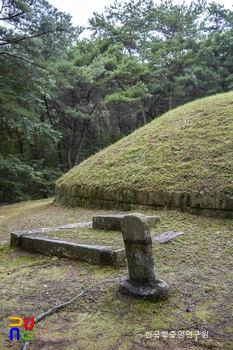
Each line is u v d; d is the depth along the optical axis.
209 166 4.61
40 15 8.40
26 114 8.27
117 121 22.42
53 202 7.57
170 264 2.76
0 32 8.18
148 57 17.77
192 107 7.40
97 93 16.25
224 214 3.86
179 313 1.92
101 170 6.25
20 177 12.55
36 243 3.36
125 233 2.26
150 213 4.49
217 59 16.16
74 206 6.29
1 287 2.50
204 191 4.14
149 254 2.19
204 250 3.04
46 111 14.24
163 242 3.27
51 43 10.21
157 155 5.62
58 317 1.97
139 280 2.20
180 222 3.95
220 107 6.61
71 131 17.55
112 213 5.02
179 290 2.23
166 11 19.11
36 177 10.89
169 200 4.46
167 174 4.90
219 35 16.08
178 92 18.03
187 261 2.81
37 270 2.86
